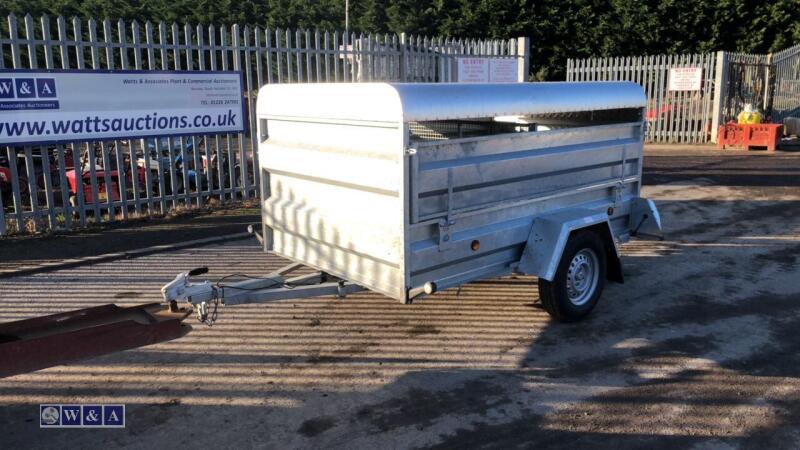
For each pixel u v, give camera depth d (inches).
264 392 173.0
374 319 225.8
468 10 1406.3
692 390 173.0
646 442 148.3
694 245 321.1
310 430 153.9
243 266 285.6
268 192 225.9
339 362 191.3
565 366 188.1
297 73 429.7
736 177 517.3
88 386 176.6
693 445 146.9
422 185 172.2
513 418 159.3
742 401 166.9
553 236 203.9
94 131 343.3
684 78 745.0
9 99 311.0
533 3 1392.7
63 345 144.5
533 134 201.3
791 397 168.7
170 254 306.0
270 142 219.5
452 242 183.5
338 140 188.5
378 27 1519.4
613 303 240.2
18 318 224.4
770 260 294.4
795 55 890.1
